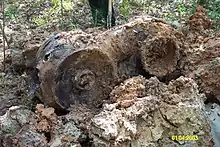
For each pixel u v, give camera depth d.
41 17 6.68
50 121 3.22
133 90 3.29
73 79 3.42
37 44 4.20
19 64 4.47
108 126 2.95
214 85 3.70
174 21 5.81
